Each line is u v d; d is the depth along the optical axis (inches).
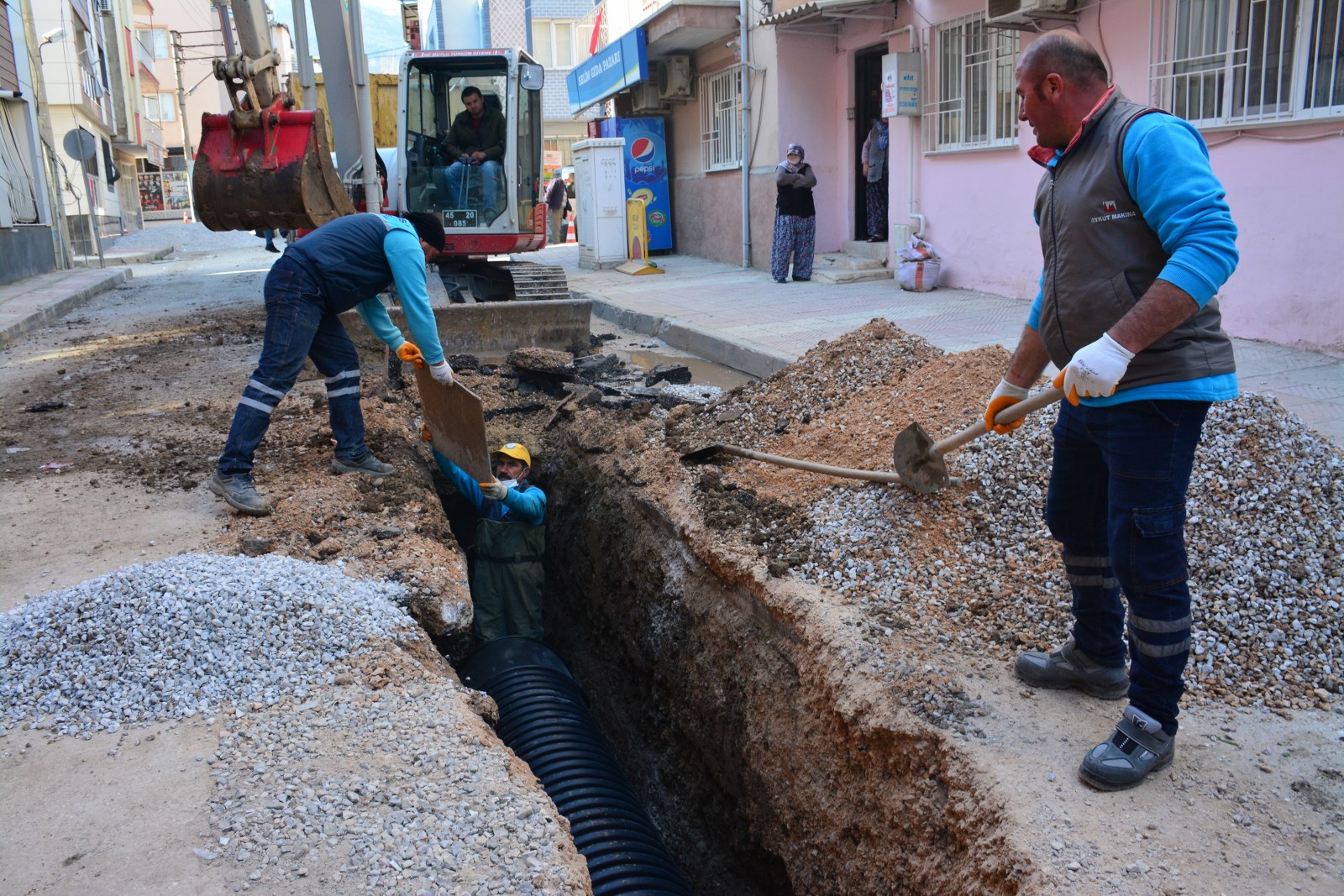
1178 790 110.0
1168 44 357.4
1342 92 300.2
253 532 180.1
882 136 558.6
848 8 526.3
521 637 220.2
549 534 277.7
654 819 207.9
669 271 661.9
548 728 172.6
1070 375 101.6
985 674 135.6
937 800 121.3
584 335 388.5
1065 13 396.2
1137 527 107.7
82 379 320.5
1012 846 104.0
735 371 367.6
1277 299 327.9
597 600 244.2
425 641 146.8
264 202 252.5
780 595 161.2
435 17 968.9
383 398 273.1
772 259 577.9
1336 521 153.5
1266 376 282.5
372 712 125.0
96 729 121.9
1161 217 100.6
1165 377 104.5
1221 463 163.5
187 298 569.0
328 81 378.6
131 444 239.0
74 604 142.5
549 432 291.6
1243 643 135.2
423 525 188.4
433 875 97.0
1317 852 100.1
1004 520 167.3
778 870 164.4
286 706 126.0
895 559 163.8
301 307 190.4
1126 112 105.7
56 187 793.6
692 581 194.7
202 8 2086.6
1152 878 97.1
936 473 168.9
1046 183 115.0
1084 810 107.6
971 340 351.9
